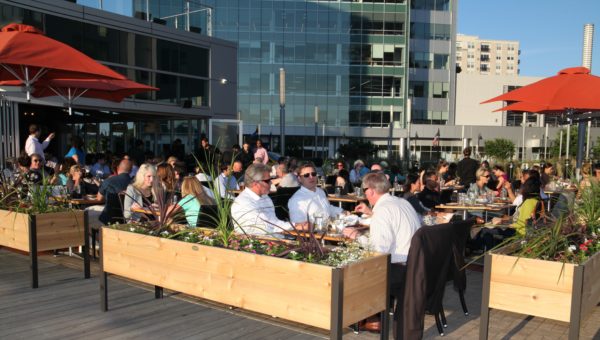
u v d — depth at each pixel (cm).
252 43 4394
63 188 689
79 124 1930
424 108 5072
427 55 5034
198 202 506
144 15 1577
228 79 1855
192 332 394
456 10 5044
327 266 297
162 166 630
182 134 1819
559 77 705
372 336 394
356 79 4497
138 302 467
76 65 554
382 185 402
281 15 4397
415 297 345
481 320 350
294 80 4459
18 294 484
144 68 1555
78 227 534
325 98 4481
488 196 855
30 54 538
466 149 1270
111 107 1417
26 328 395
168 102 1630
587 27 1101
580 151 859
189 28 1725
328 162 1780
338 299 291
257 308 332
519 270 333
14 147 1012
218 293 354
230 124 1822
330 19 4438
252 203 469
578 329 314
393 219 391
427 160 4531
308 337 388
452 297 508
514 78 6644
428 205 754
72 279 541
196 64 1733
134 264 411
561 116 886
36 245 500
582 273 312
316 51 4450
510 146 4753
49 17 1306
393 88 4516
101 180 900
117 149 1847
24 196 555
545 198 768
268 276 325
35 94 766
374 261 325
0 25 1198
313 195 546
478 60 16338
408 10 4478
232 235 380
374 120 4531
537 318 441
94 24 1416
